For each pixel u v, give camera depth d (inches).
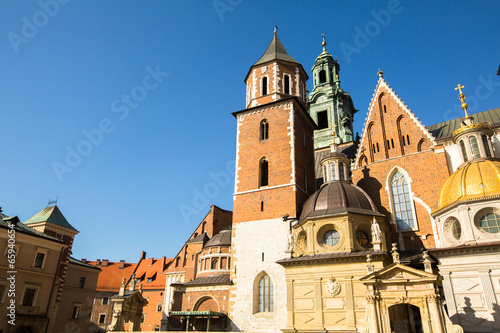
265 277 1489.9
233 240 1612.9
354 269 1235.9
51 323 1791.3
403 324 1072.2
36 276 1763.0
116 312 1686.8
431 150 1526.8
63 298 2272.4
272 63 1953.7
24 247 1742.1
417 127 1598.2
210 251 2105.1
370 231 1353.3
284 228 1526.8
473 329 1063.0
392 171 1588.3
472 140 1380.4
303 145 1836.9
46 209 2373.3
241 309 1464.1
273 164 1691.7
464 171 1273.4
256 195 1660.9
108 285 3277.6
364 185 1638.8
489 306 1056.8
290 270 1341.0
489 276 1083.9
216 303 1704.0
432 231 1414.9
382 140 1667.1
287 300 1302.9
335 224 1341.0
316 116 2802.7
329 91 2778.1
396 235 1472.7
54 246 1871.3
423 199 1476.4
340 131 2613.2
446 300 1128.8
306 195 1708.9
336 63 2933.1
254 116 1854.1
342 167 1611.7
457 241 1195.3
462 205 1185.4
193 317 1684.3
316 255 1318.9
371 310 1023.0
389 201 1544.0
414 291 999.6
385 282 1031.6
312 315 1243.8
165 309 2417.6
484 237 1127.6
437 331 940.6
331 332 1181.7
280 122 1766.7
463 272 1127.0
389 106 1706.4
